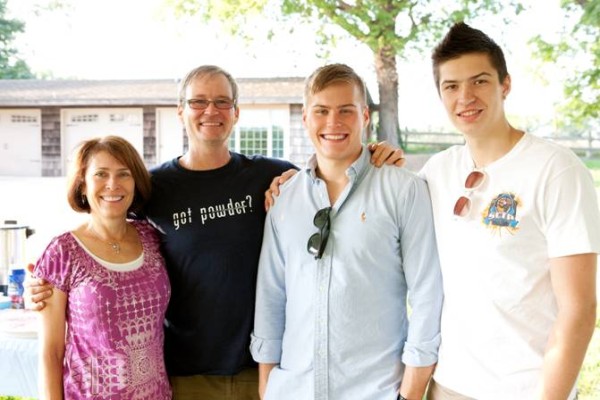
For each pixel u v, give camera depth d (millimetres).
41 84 19594
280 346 2248
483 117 1833
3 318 2680
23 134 16922
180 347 2369
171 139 16000
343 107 2027
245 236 2359
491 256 1795
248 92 15398
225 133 2398
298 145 14906
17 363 2391
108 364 2021
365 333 1995
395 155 2123
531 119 18500
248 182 2412
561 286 1699
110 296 2035
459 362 1856
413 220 1989
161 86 18000
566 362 1662
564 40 8391
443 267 1924
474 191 1859
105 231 2180
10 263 3367
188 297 2338
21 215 9906
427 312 1959
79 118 16578
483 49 1828
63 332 2084
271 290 2230
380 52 15164
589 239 1658
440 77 1912
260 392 2248
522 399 1753
